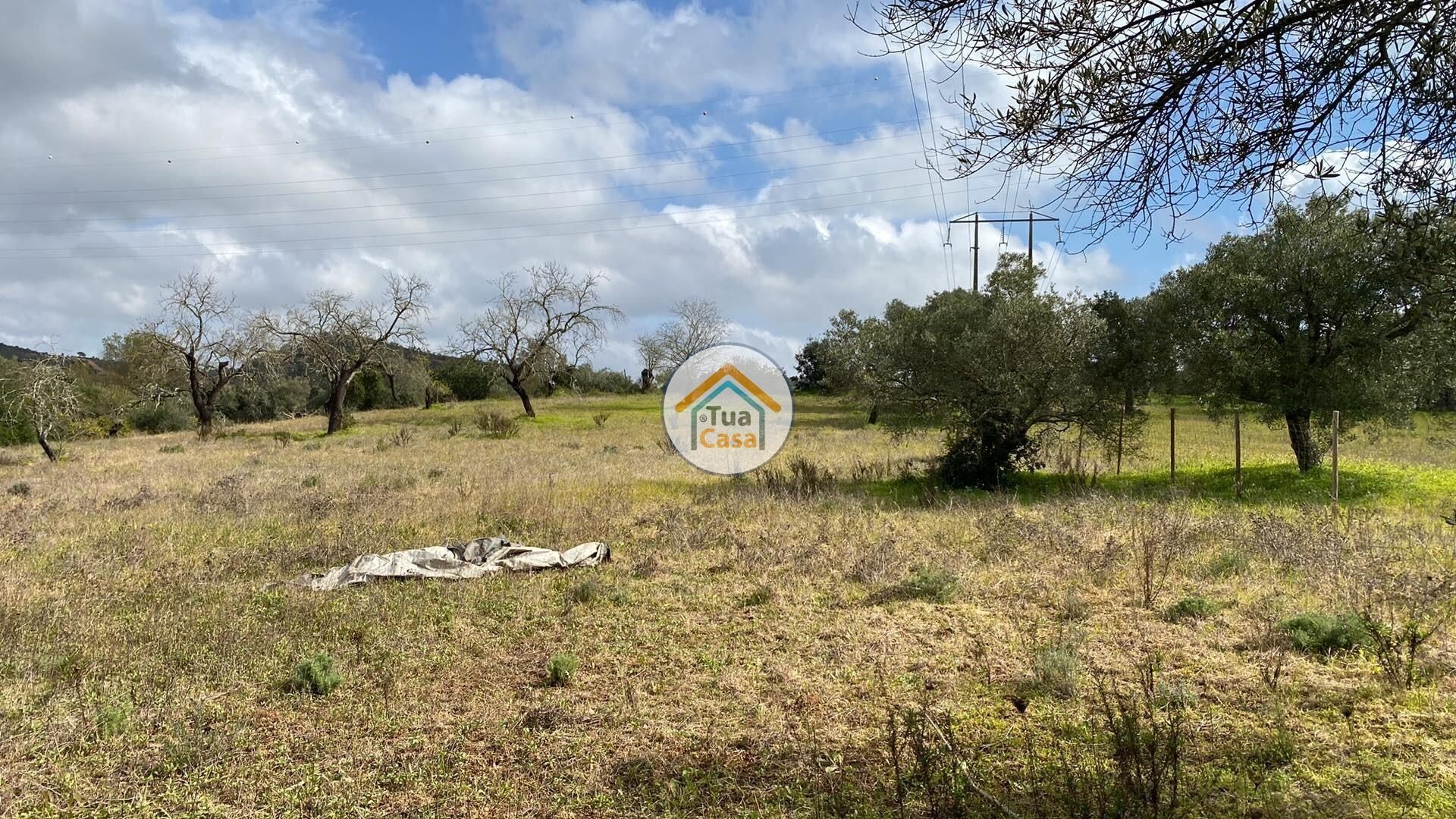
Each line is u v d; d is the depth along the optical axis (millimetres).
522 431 36969
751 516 11914
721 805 3883
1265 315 14469
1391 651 5270
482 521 11711
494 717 4949
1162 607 6832
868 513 12000
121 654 6059
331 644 6387
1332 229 12406
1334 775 3910
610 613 7191
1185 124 3604
